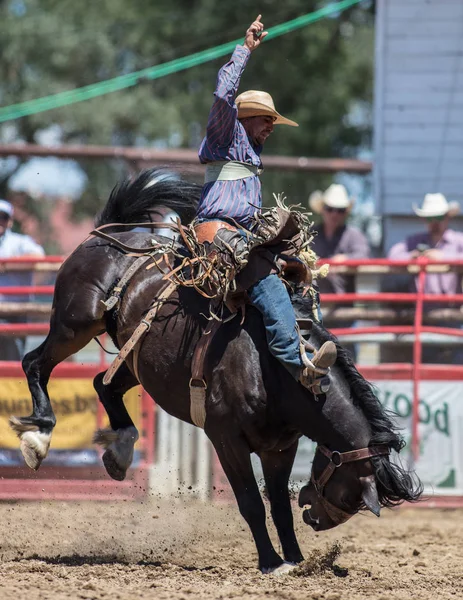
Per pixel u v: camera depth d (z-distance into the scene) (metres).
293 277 19.86
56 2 89.38
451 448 31.52
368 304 32.12
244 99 20.33
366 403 19.12
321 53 91.38
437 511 31.62
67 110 78.50
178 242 21.72
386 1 42.44
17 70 80.25
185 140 88.12
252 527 19.64
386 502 18.92
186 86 91.19
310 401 19.17
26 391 31.44
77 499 31.41
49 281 36.97
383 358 32.09
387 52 42.31
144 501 31.41
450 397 31.55
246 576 19.81
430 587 19.25
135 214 23.88
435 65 42.16
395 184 41.78
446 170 41.66
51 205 79.44
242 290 19.36
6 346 31.52
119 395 23.14
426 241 35.25
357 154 93.69
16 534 25.22
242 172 20.16
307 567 19.91
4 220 33.88
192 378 19.86
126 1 90.88
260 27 20.06
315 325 19.64
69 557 22.53
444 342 31.55
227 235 19.50
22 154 47.56
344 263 31.06
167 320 20.59
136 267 21.67
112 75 82.94
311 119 90.81
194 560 22.52
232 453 19.55
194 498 31.80
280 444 20.22
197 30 87.38
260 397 19.27
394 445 18.83
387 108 42.16
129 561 22.25
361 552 24.08
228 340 19.59
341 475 18.97
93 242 22.52
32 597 16.70
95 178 79.56
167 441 31.86
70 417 31.59
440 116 41.94
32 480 31.45
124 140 84.50
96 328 21.94
